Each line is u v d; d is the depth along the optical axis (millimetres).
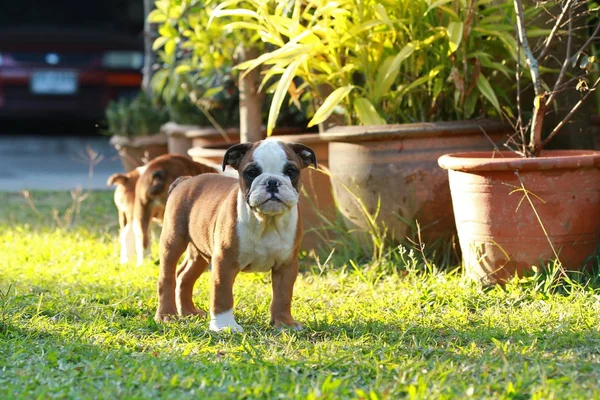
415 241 7816
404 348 5312
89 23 19047
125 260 8758
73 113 19016
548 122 8133
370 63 8172
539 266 6836
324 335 5820
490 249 6898
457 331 5777
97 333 5801
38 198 13227
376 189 7801
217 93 11742
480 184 6836
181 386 4570
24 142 20484
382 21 7727
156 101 14016
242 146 5848
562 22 7758
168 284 6477
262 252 5883
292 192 5586
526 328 5750
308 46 7910
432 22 8008
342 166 8008
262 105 10727
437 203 7703
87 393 4504
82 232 10414
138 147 13758
